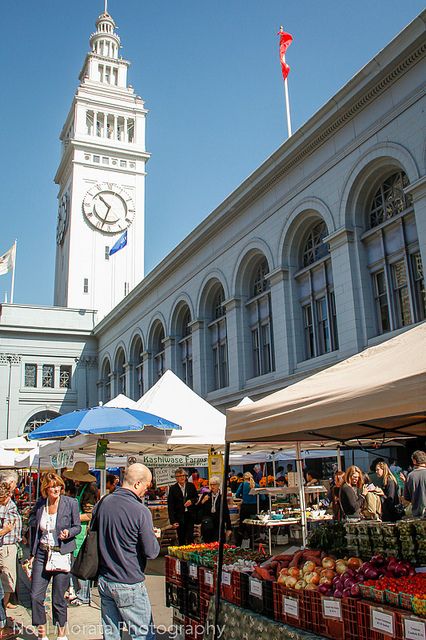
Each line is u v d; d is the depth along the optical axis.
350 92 18.33
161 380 10.99
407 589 4.28
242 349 25.31
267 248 23.52
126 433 9.59
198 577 6.51
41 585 6.72
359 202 18.97
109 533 5.09
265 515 12.45
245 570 5.95
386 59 16.80
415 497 8.82
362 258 18.80
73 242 58.47
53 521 6.88
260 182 23.47
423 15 15.33
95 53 68.81
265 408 5.28
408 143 16.52
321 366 19.86
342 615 4.57
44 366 50.31
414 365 4.12
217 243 28.03
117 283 59.22
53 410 49.31
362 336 18.22
